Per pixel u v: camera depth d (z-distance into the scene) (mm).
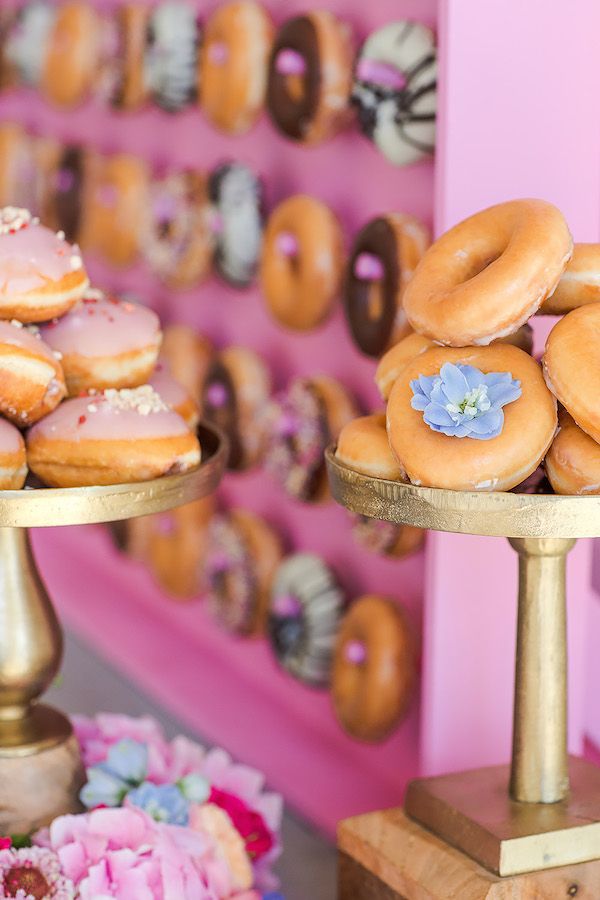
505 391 1135
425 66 1417
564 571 1220
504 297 1140
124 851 1242
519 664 1228
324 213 1536
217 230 1680
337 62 1496
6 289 1238
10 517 1171
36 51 1958
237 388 1667
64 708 1747
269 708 1708
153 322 1302
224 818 1308
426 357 1172
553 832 1203
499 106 1328
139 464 1220
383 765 1560
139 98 1789
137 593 1926
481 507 1121
